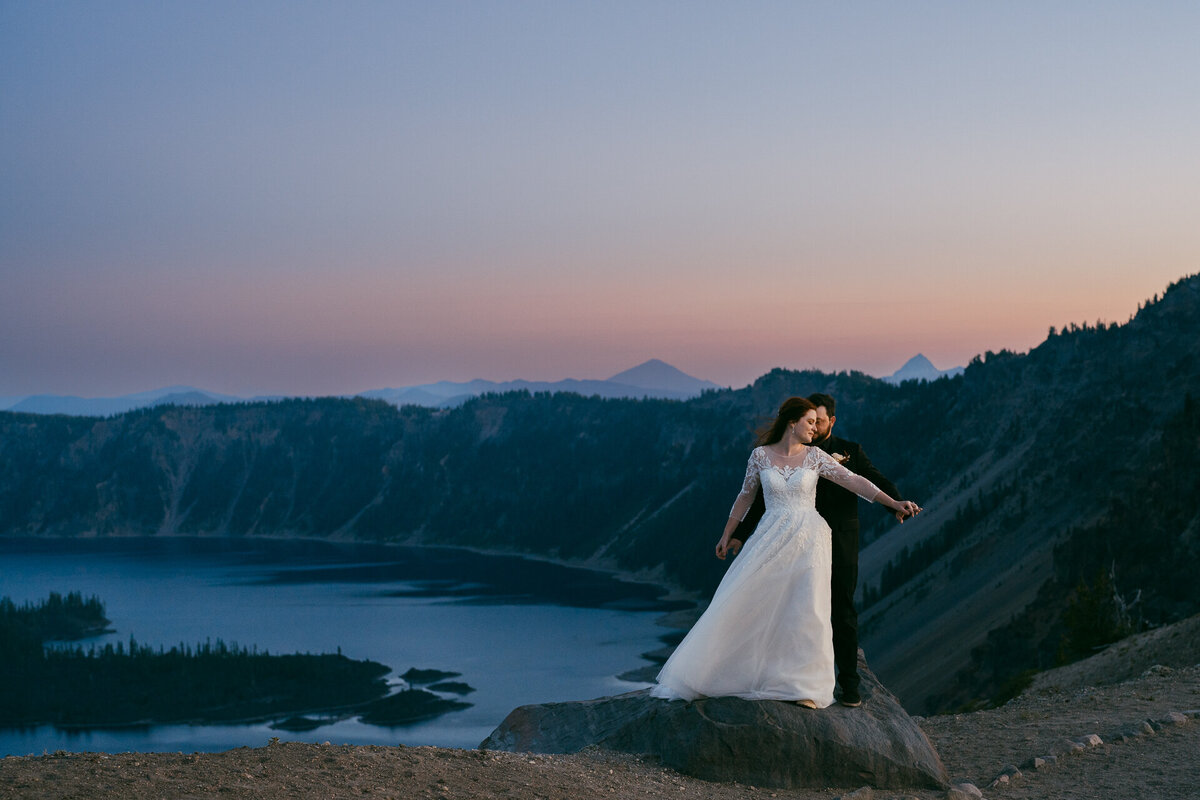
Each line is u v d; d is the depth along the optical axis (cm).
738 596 895
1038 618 13150
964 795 830
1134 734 1062
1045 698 1619
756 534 903
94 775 654
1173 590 11281
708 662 899
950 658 15112
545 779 781
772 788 838
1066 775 932
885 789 848
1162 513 12800
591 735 970
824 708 894
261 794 645
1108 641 6072
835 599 916
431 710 19912
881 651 17938
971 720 1342
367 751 807
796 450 911
